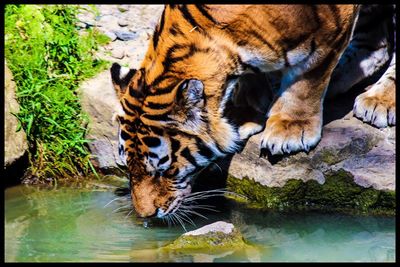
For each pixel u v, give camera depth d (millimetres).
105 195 11883
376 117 11141
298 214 11094
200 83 9945
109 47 13594
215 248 9914
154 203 10453
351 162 11062
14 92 12422
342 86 11836
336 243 10234
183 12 10172
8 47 13031
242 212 11156
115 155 12406
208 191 11438
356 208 11148
